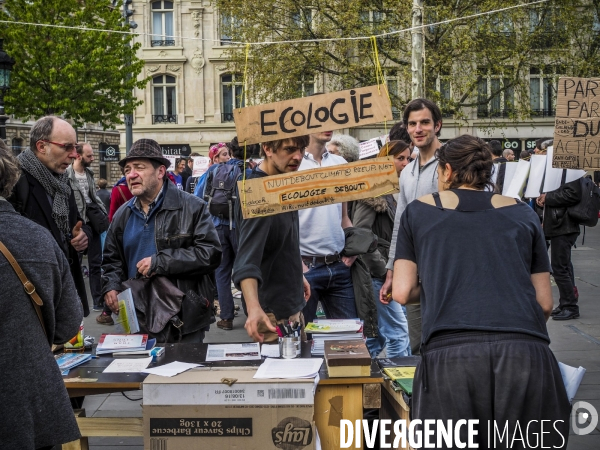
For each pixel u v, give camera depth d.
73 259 4.45
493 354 2.66
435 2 24.58
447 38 24.58
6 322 2.62
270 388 3.02
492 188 3.42
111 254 4.41
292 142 3.70
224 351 3.66
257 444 3.03
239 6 25.83
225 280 7.82
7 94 25.34
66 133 4.23
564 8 25.83
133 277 4.36
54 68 25.98
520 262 2.80
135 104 28.20
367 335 5.00
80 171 8.67
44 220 4.20
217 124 39.88
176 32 39.53
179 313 4.18
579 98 5.19
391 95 25.92
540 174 7.82
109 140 40.78
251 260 3.62
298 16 27.61
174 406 3.04
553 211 7.85
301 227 4.90
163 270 4.15
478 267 2.77
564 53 26.19
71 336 2.97
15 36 25.42
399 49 25.25
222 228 7.73
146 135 40.22
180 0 39.38
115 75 26.52
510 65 26.34
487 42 25.22
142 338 3.79
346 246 4.88
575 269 11.84
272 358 3.46
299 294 4.01
